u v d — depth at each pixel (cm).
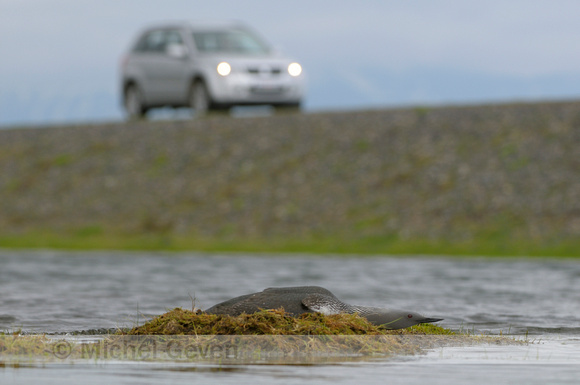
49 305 3997
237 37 10969
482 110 10656
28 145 12181
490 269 6309
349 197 9494
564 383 2070
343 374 2183
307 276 5681
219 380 2078
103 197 10500
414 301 4244
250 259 7388
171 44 11000
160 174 10719
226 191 10088
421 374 2192
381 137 10488
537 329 3275
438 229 8562
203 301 4203
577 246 7781
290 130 11031
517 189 8962
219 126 11462
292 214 9388
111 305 4003
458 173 9456
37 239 9519
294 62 10675
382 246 8344
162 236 9381
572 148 9438
